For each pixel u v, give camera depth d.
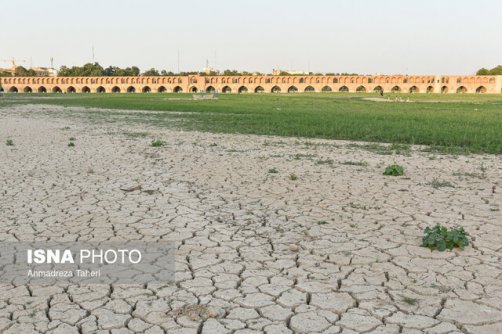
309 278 4.03
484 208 6.23
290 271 4.18
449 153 11.50
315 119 21.62
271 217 5.81
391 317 3.36
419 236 5.10
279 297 3.68
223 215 5.89
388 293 3.74
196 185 7.59
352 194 7.02
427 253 4.60
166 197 6.77
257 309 3.49
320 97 60.81
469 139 13.79
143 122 20.75
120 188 7.32
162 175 8.41
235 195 6.93
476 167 9.45
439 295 3.71
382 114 25.41
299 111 28.33
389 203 6.49
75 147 12.12
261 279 4.01
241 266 4.29
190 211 6.05
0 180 7.87
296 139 14.45
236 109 30.91
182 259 4.46
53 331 3.20
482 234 5.17
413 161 10.21
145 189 7.27
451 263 4.35
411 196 6.90
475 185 7.68
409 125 18.33
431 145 12.97
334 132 15.99
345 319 3.34
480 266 4.28
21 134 15.20
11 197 6.73
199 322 3.30
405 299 3.63
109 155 10.77
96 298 3.68
